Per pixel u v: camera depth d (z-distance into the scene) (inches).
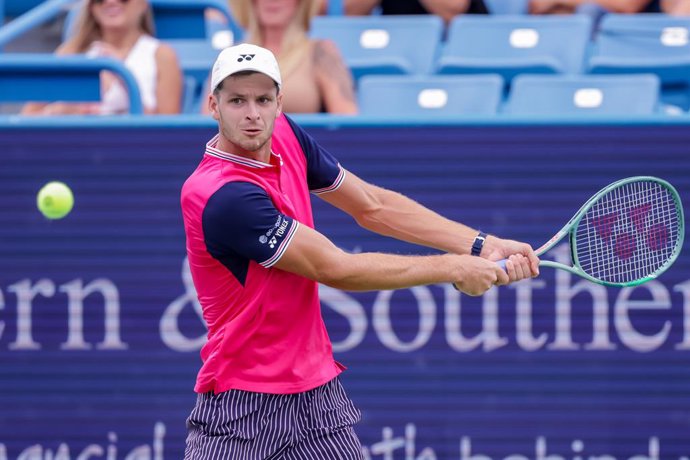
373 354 693.3
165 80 848.9
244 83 449.1
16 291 704.4
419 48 910.4
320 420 500.7
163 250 700.0
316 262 466.0
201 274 486.3
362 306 693.9
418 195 687.7
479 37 909.8
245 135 452.8
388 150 687.7
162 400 701.3
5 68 722.8
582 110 791.7
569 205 681.0
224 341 487.5
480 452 689.6
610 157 677.3
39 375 704.4
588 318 684.1
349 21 926.4
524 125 681.0
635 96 786.2
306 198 500.7
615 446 684.1
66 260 702.5
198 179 469.7
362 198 520.4
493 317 687.7
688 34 890.1
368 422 693.9
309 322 494.6
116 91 843.4
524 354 687.7
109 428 702.5
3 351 704.4
